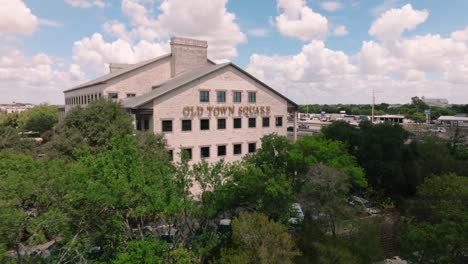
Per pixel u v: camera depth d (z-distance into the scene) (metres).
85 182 17.52
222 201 20.86
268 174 22.77
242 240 17.42
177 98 38.81
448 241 20.11
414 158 38.22
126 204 16.86
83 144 29.08
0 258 14.17
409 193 37.03
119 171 17.52
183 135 39.44
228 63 42.66
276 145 25.03
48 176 18.19
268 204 22.03
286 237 17.62
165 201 17.45
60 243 17.97
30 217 17.64
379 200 36.97
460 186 23.50
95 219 18.03
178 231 20.38
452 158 41.53
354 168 29.17
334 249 20.59
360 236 22.75
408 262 24.06
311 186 23.41
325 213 23.34
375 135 38.84
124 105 39.44
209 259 20.78
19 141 39.72
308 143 28.80
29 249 18.30
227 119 43.19
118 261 15.76
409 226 23.72
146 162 19.95
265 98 47.03
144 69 51.03
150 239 17.20
